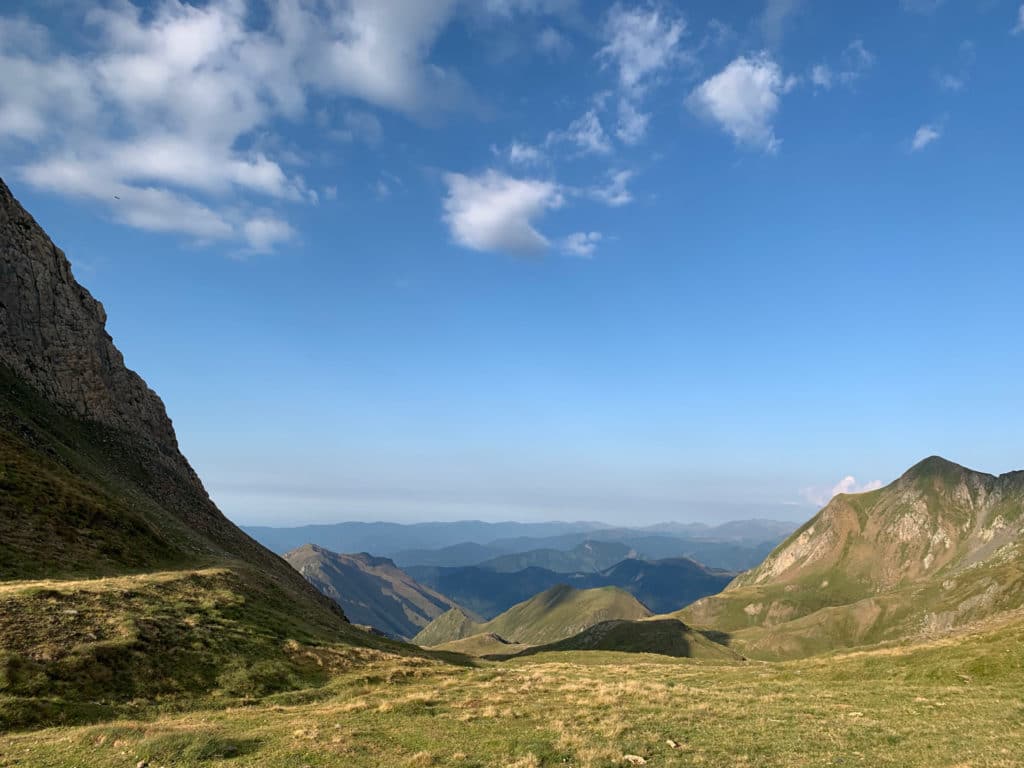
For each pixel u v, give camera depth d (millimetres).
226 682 33750
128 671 30938
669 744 24094
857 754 22406
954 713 29656
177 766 20234
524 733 26250
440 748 23562
